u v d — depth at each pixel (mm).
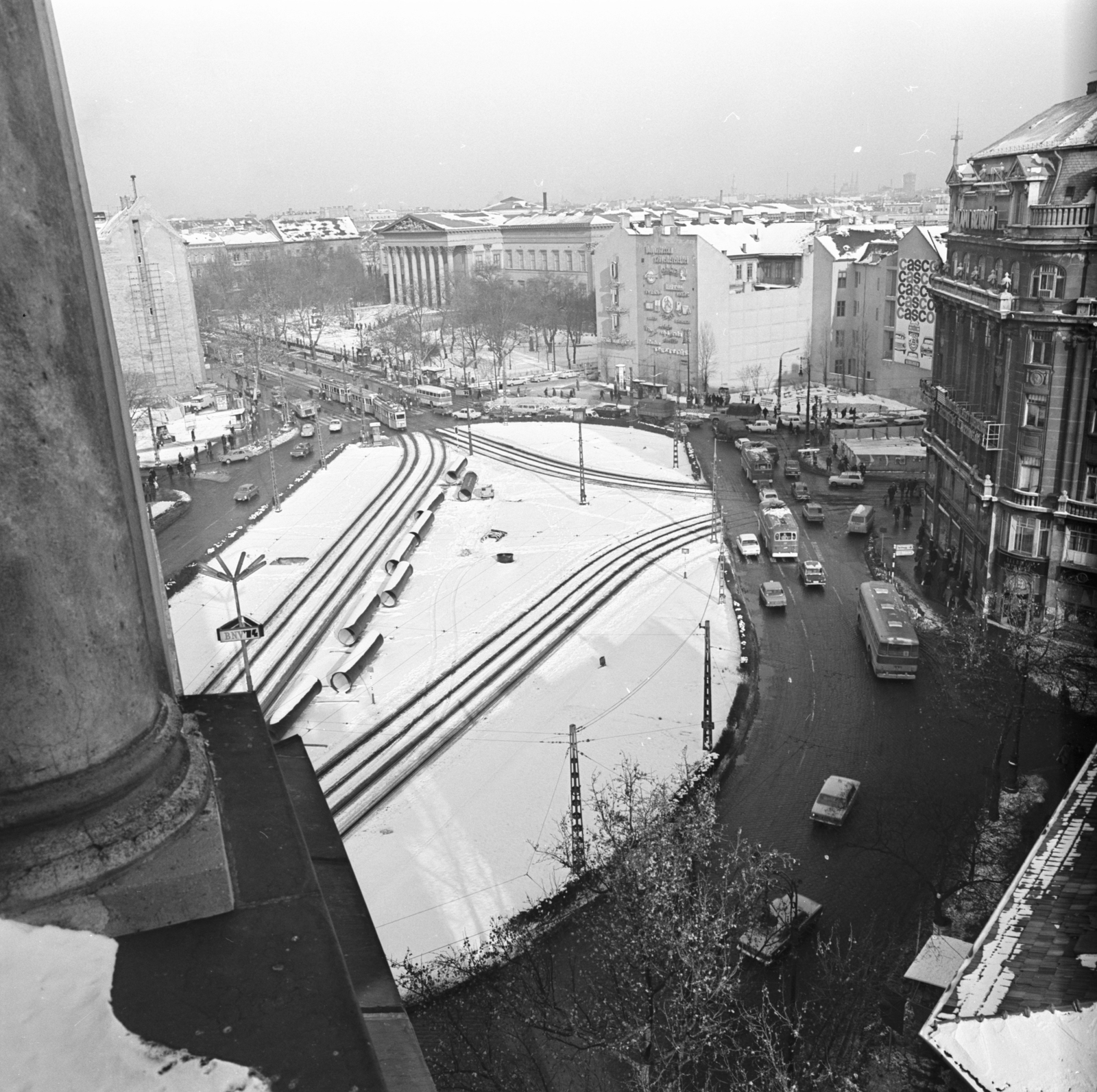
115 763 4656
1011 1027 17688
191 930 4277
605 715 46094
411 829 38156
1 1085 3490
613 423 105188
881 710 45031
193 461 97250
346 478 90188
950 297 56500
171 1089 3500
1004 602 49125
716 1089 25109
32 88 4379
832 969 28984
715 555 67000
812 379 114375
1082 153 44031
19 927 4156
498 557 67250
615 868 27219
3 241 4227
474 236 172000
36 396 4359
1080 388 45156
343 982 4023
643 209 178250
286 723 46031
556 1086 25734
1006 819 36094
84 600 4570
